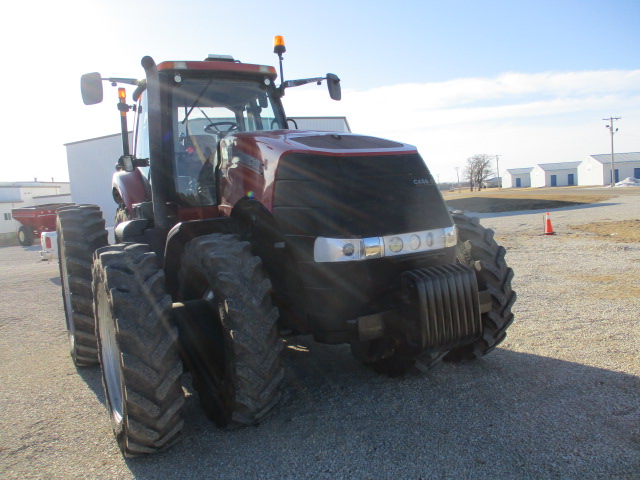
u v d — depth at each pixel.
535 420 3.10
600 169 72.56
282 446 2.97
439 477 2.57
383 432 3.06
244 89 4.51
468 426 3.07
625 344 4.36
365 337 3.12
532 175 89.62
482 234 3.89
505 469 2.61
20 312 7.20
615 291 6.30
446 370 3.98
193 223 3.41
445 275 3.12
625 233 12.09
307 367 4.23
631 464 2.60
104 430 3.37
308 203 3.16
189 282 3.49
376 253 3.13
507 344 4.52
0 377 4.48
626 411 3.16
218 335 3.17
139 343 2.78
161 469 2.82
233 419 3.02
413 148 3.62
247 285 2.98
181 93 4.22
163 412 2.83
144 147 4.84
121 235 4.09
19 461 2.98
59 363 4.83
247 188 3.45
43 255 10.70
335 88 4.71
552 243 11.01
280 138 3.50
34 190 42.81
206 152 4.23
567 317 5.27
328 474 2.65
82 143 27.78
